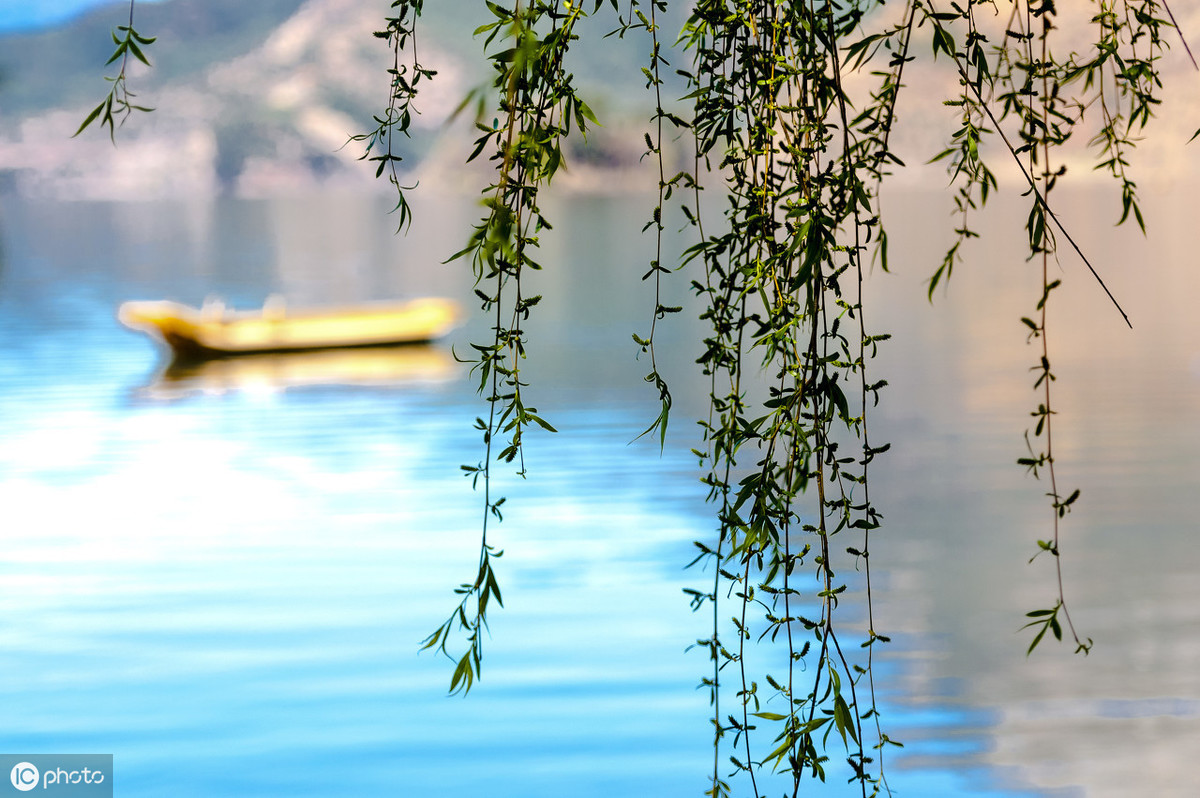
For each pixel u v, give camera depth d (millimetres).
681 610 9727
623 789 6926
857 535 11891
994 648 8914
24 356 26906
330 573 10961
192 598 10312
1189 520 12344
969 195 1734
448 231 90688
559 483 14352
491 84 1573
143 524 12812
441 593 10336
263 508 13438
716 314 1838
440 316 29438
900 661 8656
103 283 46500
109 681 8531
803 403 1722
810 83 1723
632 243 67062
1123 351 25328
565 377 23562
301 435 18016
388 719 7852
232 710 8016
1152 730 7512
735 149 1824
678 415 19000
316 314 28594
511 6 1568
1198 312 32031
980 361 24734
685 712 7824
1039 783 6863
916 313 33719
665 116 1782
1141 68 1713
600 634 9227
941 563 11062
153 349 28094
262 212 135625
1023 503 13305
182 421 19328
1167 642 8961
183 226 100688
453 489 14172
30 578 10945
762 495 1788
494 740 7520
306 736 7629
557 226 86625
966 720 7691
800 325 1758
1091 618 9523
